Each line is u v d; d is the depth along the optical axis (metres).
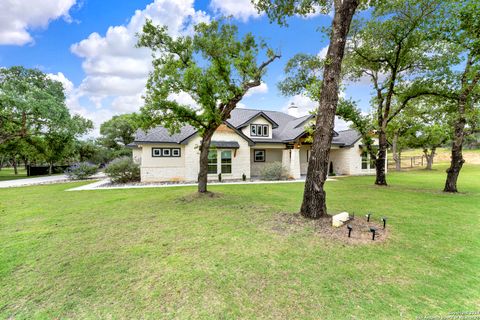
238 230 5.59
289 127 22.00
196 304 2.85
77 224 6.22
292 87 13.70
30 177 23.80
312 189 6.21
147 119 9.23
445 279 3.40
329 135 6.11
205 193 10.39
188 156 17.02
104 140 37.88
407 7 10.78
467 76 10.38
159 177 16.94
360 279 3.39
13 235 5.36
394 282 3.32
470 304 2.83
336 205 8.27
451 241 4.85
